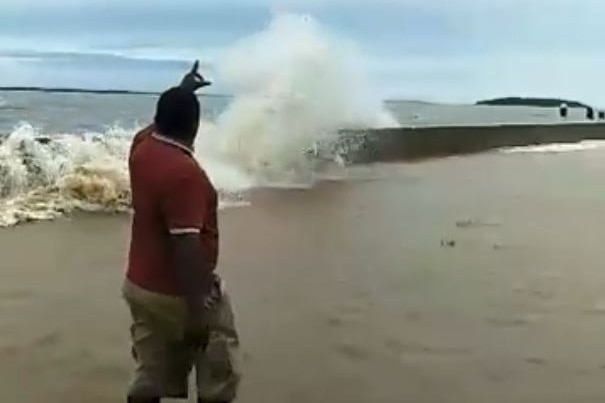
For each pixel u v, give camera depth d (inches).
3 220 490.6
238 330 293.6
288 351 272.7
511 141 1358.3
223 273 378.9
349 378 249.1
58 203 536.7
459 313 322.3
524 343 286.0
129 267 182.5
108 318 306.2
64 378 245.6
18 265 384.5
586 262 419.2
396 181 799.7
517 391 240.4
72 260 398.0
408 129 1103.6
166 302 177.3
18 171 573.3
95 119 1593.3
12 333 285.9
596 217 571.5
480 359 268.5
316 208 593.9
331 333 293.6
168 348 182.9
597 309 330.6
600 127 1535.4
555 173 911.7
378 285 363.6
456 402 231.5
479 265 407.5
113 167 575.2
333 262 407.8
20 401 227.1
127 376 248.4
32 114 1777.8
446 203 637.3
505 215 573.3
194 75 183.3
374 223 529.7
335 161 933.8
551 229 517.3
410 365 261.9
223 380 185.3
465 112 4389.8
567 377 252.8
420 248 448.8
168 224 172.4
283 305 327.9
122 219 510.0
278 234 480.7
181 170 171.6
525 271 395.9
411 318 313.7
